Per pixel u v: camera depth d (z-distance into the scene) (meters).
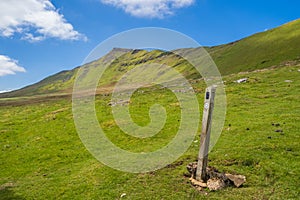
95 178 15.36
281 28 112.56
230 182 13.17
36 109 47.19
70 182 15.59
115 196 13.20
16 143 26.78
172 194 12.71
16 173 19.03
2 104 100.38
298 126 20.73
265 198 11.89
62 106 45.66
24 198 14.40
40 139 26.94
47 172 18.59
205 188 12.76
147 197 12.77
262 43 105.69
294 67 54.44
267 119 23.84
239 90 38.88
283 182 13.13
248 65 88.44
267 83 41.94
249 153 16.36
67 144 24.48
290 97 31.41
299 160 15.10
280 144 17.36
